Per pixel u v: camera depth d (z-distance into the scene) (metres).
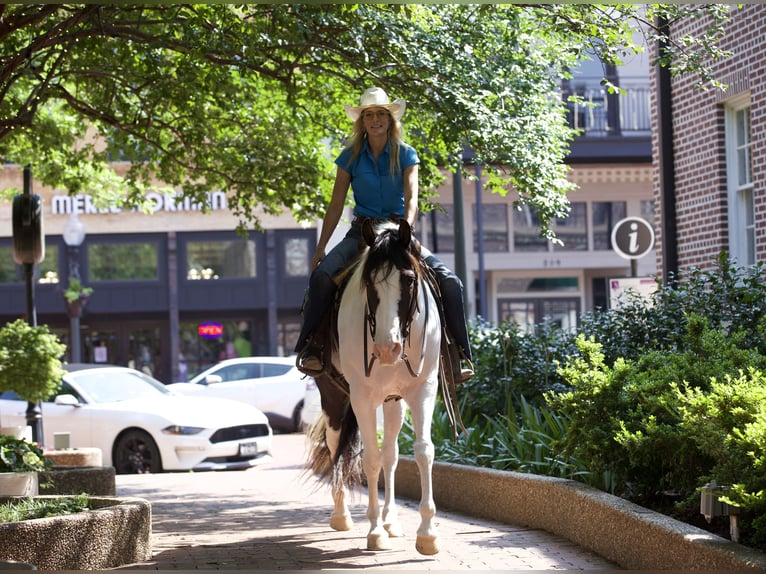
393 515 9.05
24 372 15.30
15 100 15.09
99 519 8.20
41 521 7.80
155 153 16.80
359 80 13.25
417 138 14.41
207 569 8.10
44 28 13.70
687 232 17.52
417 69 12.58
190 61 12.93
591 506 8.52
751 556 6.26
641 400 8.83
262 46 12.55
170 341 40.94
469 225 39.53
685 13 12.44
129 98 16.08
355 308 8.32
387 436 8.87
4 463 10.20
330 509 12.45
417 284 8.06
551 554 8.40
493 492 10.77
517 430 11.99
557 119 13.77
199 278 40.66
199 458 17.84
